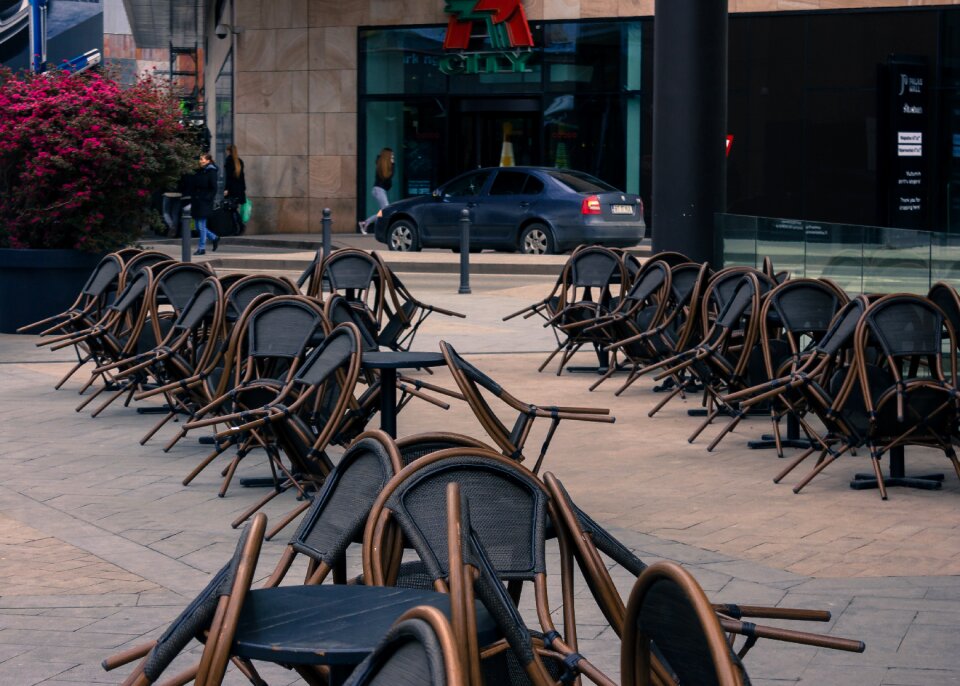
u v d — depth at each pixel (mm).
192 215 28688
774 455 9492
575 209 26969
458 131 33844
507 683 3670
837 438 8719
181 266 10773
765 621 5617
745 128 31609
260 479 8438
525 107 33375
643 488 8375
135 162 15586
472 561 3340
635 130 32531
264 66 34719
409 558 6516
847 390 8125
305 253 29031
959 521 7512
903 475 8523
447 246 28516
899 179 29969
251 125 34875
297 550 4082
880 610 5781
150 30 40625
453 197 28312
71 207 15438
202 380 8844
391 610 3498
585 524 4027
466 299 20344
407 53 33906
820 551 6840
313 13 34312
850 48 30797
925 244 11422
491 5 32750
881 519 7559
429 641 2568
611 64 32562
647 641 3064
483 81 33500
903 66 29797
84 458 9297
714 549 6883
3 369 13438
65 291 15859
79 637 5496
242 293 9562
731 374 9656
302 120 34594
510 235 27531
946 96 30281
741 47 31438
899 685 4883
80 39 42844
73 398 11781
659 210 14508
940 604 5871
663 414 11141
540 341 15742
